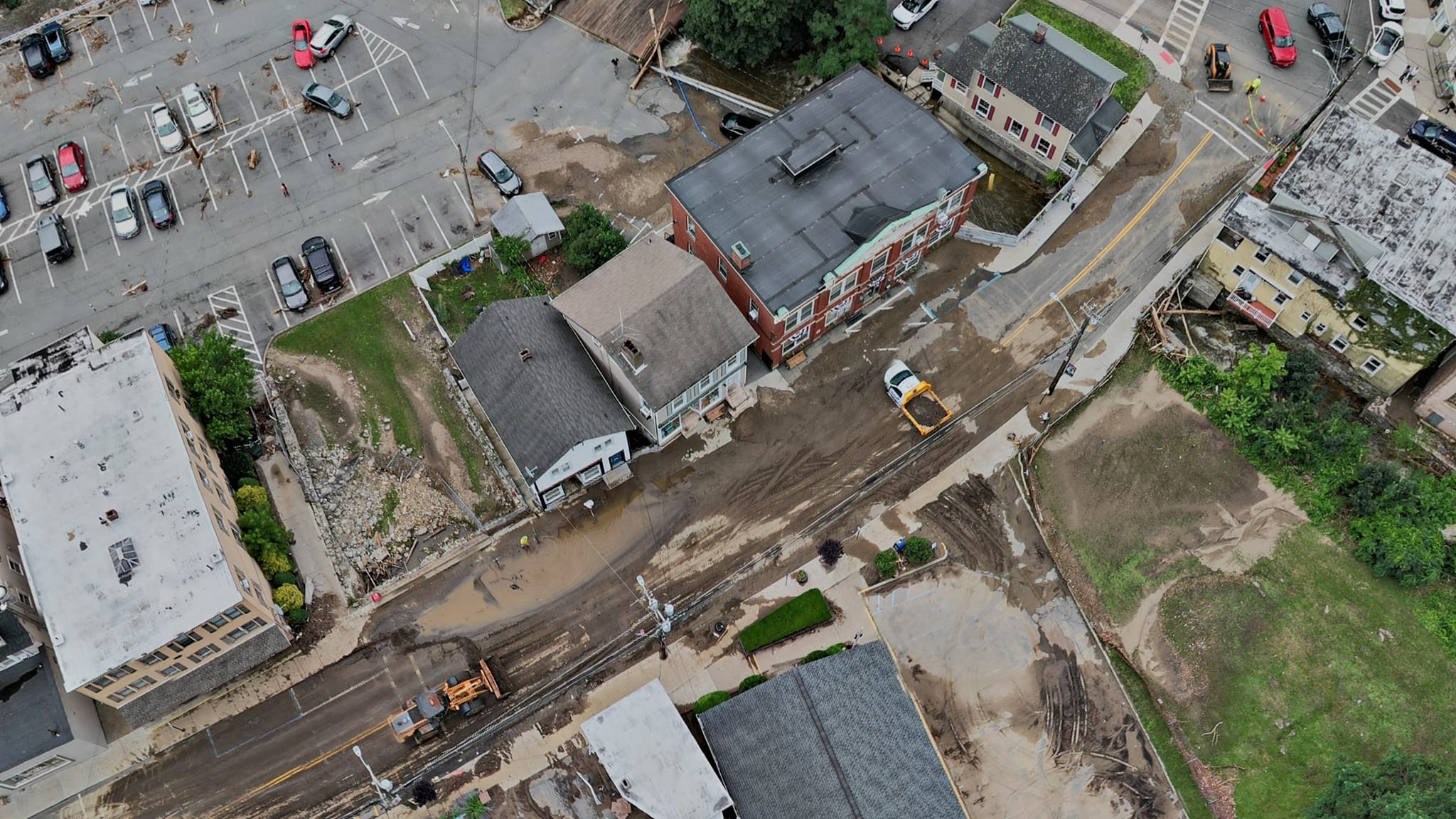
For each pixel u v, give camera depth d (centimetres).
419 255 7106
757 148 6762
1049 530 6197
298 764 5503
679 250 6238
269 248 7125
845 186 6588
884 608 5944
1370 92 7669
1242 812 5384
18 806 5347
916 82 7969
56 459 5497
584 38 8194
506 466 6350
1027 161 7600
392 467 6322
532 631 5875
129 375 5719
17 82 7912
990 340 6844
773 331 6278
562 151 7631
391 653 5803
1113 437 6481
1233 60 7888
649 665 5791
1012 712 5669
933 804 5122
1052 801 5447
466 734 5603
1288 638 5809
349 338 6756
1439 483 6175
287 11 8288
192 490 5384
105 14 8262
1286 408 6316
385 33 8181
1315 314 6391
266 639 5612
